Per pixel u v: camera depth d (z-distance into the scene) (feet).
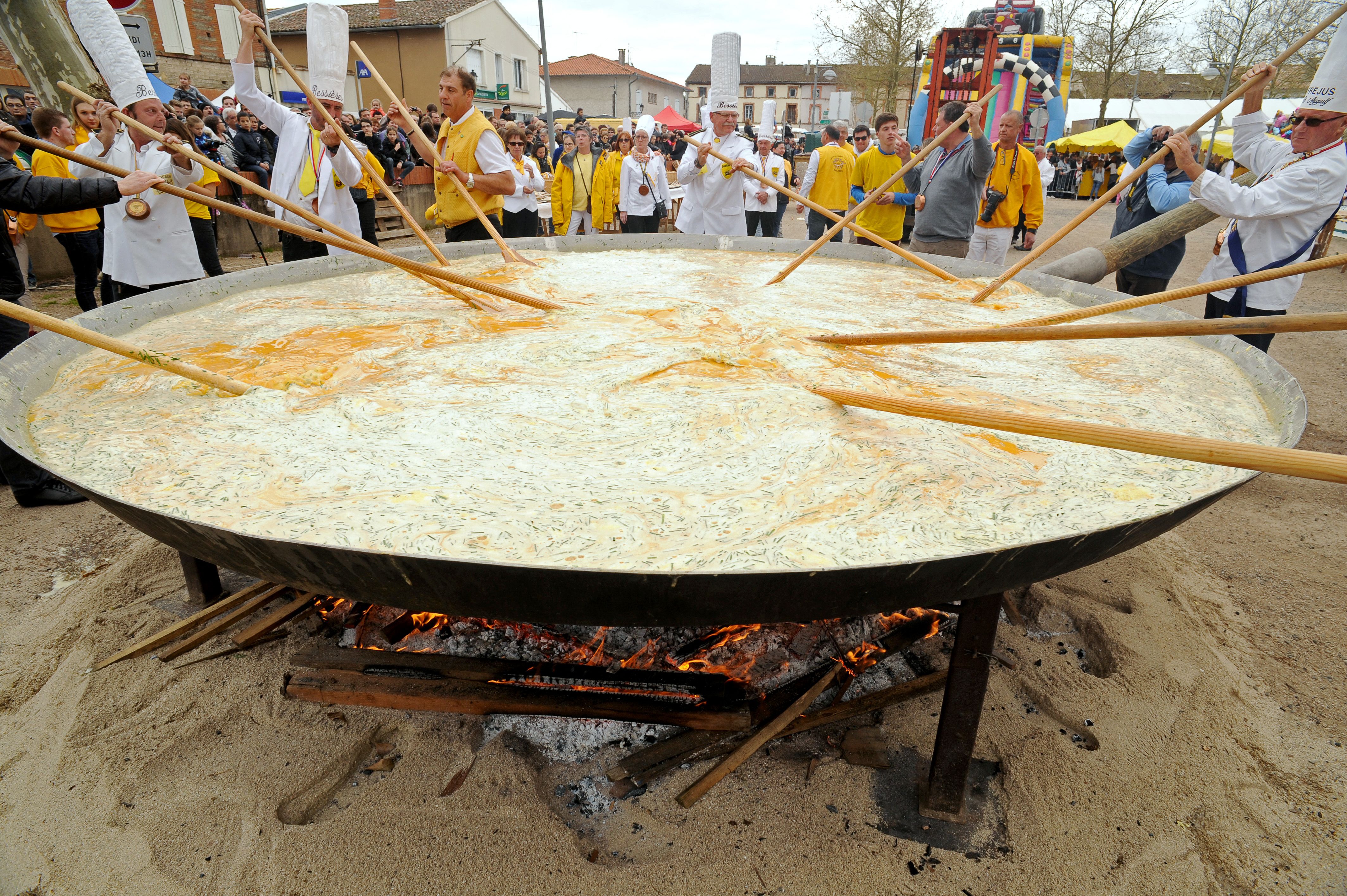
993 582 4.35
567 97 182.19
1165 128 15.33
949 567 4.09
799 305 10.39
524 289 10.84
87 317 8.39
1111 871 5.43
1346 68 9.66
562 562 4.43
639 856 5.62
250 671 7.39
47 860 5.41
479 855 5.44
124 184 9.02
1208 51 79.00
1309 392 16.42
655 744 6.49
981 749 6.61
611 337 8.40
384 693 6.72
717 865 5.47
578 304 10.09
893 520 4.86
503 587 4.09
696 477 5.52
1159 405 6.82
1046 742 6.52
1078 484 5.33
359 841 5.53
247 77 15.60
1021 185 21.43
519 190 23.77
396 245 37.29
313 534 4.66
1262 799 6.01
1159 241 13.46
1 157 9.62
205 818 5.74
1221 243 11.84
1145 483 5.34
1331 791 6.11
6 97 28.37
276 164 17.24
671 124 69.82
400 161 42.83
